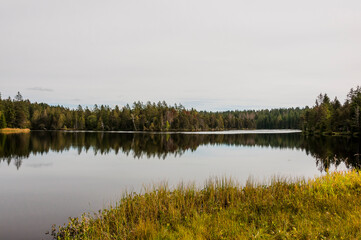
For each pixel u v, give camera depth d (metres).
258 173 21.25
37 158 30.39
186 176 20.00
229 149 40.84
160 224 8.40
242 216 8.45
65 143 48.75
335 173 14.20
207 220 8.24
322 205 8.84
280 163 26.77
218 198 10.96
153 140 57.62
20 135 69.38
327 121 82.62
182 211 9.62
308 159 29.69
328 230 6.49
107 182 18.25
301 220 7.49
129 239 7.41
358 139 58.00
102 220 9.41
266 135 82.56
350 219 7.16
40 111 130.88
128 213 9.71
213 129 143.88
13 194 15.27
